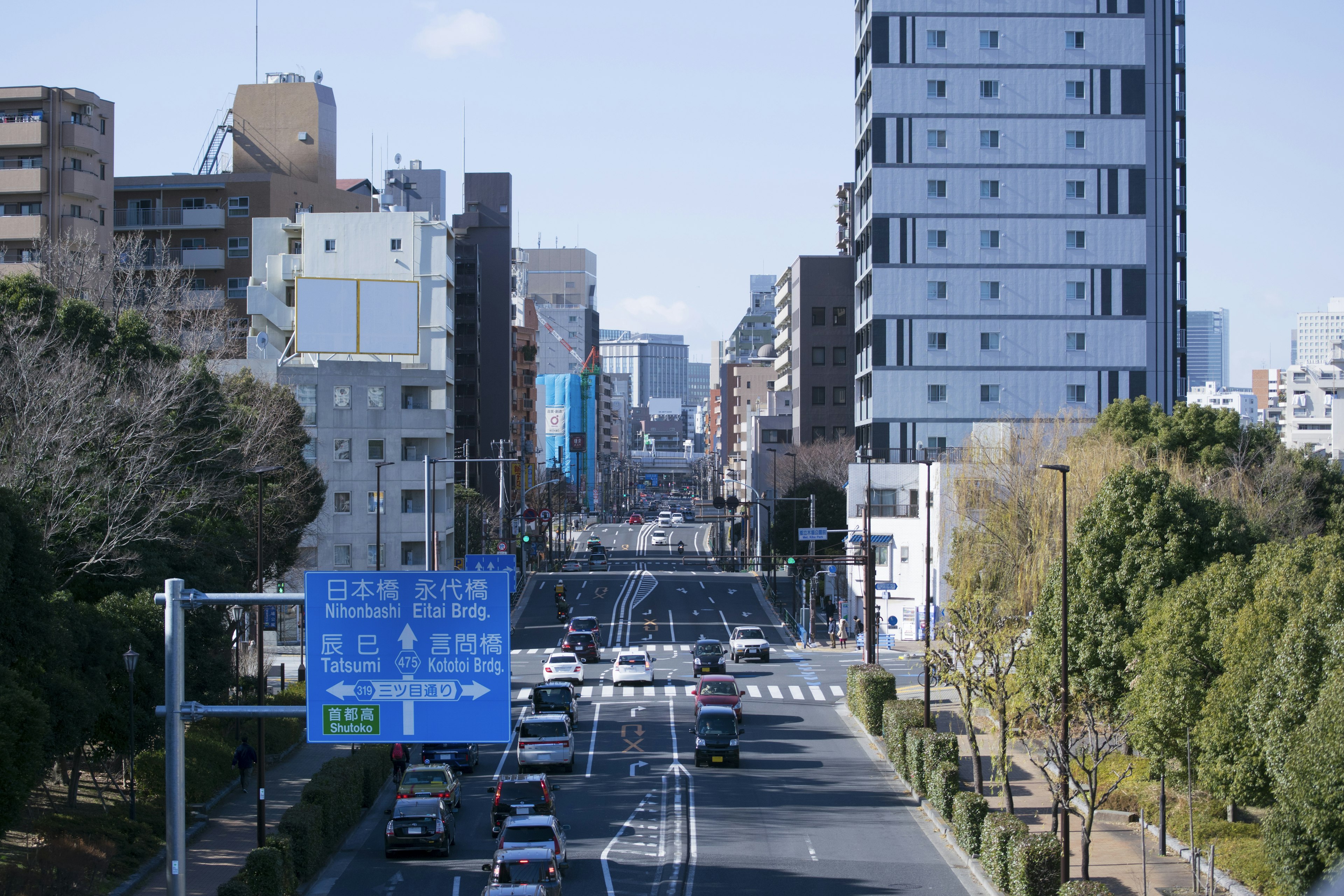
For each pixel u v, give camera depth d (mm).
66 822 37562
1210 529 42688
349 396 95812
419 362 109125
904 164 114750
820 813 44281
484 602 25547
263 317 110062
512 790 40438
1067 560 44281
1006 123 115188
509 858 31422
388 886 34875
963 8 115062
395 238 110500
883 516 98500
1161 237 115188
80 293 68562
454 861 37812
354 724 25406
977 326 114688
